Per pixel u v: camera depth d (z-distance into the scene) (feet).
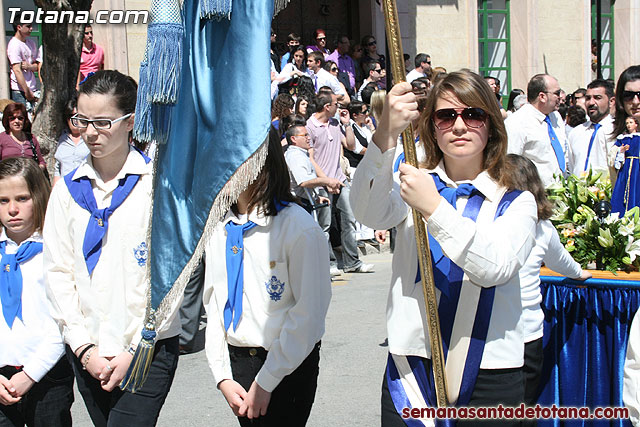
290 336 9.91
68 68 28.66
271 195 10.11
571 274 13.20
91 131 10.14
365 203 8.93
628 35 63.10
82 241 10.39
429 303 8.68
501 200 9.01
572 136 30.42
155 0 8.64
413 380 9.09
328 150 29.89
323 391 18.04
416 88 21.67
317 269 10.06
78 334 10.41
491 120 9.11
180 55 8.65
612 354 13.48
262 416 10.49
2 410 11.33
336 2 52.95
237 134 8.50
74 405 17.46
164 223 9.21
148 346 9.58
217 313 10.53
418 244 8.67
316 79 40.19
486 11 56.65
